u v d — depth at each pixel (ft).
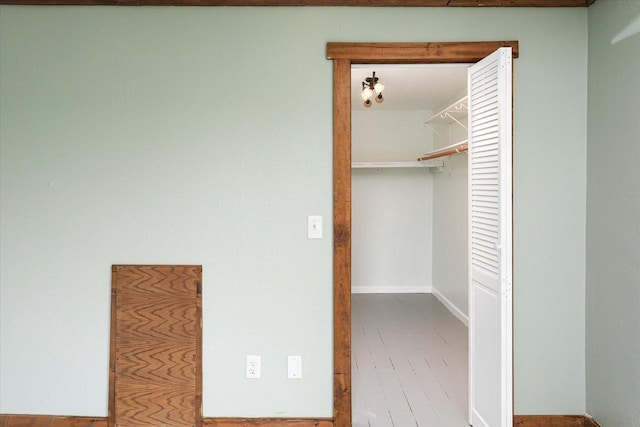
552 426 8.79
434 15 8.69
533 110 8.74
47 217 8.85
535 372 8.83
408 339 14.61
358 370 12.01
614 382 7.97
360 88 15.81
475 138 8.74
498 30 8.69
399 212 21.49
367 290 21.54
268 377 8.82
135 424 8.85
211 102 8.73
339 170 8.70
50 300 8.88
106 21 8.72
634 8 7.42
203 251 8.79
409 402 10.14
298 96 8.72
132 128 8.76
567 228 8.79
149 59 8.73
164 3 8.63
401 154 21.25
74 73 8.77
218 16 8.70
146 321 8.81
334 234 8.71
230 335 8.79
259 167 8.76
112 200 8.80
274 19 8.70
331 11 8.70
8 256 8.90
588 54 8.67
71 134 8.80
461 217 16.90
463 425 9.12
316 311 8.79
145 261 8.82
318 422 8.79
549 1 8.57
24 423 8.92
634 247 7.46
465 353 13.32
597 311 8.44
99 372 8.87
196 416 8.80
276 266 8.80
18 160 8.84
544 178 8.77
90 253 8.83
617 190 7.86
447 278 18.84
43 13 8.75
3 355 8.95
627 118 7.61
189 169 8.77
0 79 8.82
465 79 14.49
